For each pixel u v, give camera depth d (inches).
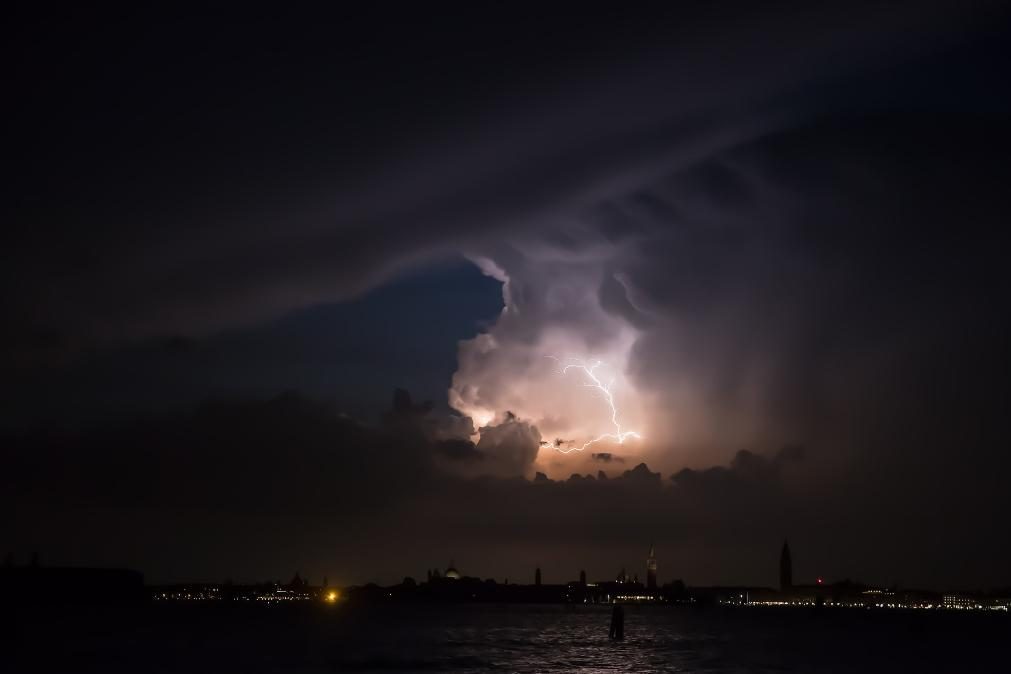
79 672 3321.9
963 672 3715.6
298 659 3996.1
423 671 3489.2
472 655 4333.2
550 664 3853.3
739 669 3690.9
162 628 6904.5
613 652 4628.4
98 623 7696.9
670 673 3484.3
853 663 4106.8
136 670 3405.5
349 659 4030.5
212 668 3533.5
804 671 3636.8
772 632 7514.8
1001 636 7140.8
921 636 7037.4
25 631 6195.9
